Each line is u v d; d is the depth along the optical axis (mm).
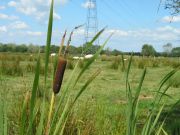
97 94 12477
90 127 4594
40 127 1543
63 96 1526
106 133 4711
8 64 18781
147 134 2207
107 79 18750
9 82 12906
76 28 1510
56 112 1528
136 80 17688
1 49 67250
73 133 4391
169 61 34344
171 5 7062
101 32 1525
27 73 18484
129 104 2104
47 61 1426
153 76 21734
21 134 1482
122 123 4891
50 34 1385
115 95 12852
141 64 28797
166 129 5840
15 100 5059
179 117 7867
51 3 1359
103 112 5121
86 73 21562
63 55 1483
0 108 1672
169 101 10883
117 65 26781
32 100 1412
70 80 1542
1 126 1650
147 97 12523
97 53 1497
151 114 2215
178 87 15273
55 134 1553
